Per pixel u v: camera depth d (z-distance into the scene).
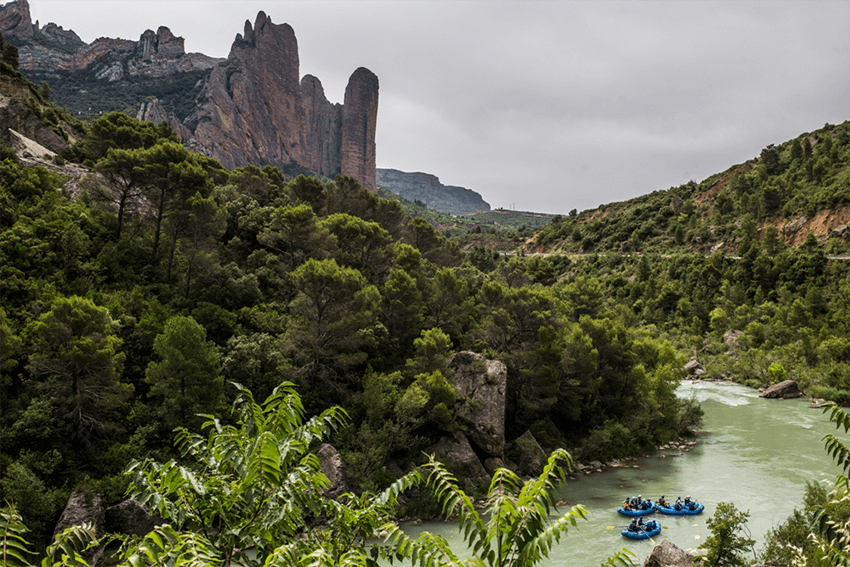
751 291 118.75
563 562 29.09
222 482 6.78
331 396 44.94
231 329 48.28
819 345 84.38
